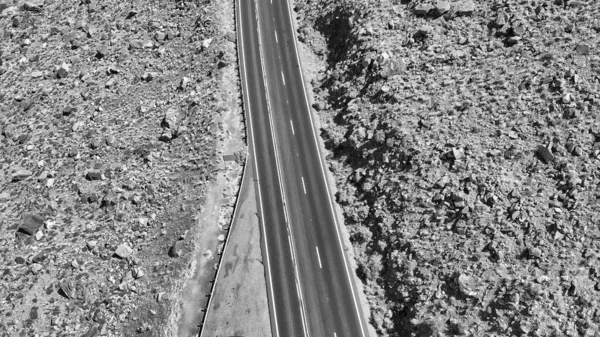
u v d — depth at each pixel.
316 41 58.66
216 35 60.16
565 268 35.25
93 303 45.88
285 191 48.25
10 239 50.38
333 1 59.00
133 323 44.06
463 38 48.09
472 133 42.59
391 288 40.91
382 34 52.34
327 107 53.19
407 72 49.03
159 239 47.34
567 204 37.03
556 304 34.53
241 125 53.00
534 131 40.53
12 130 59.53
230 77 56.72
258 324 41.53
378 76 49.88
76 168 54.28
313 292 42.38
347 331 40.12
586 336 33.16
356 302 41.44
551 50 43.31
